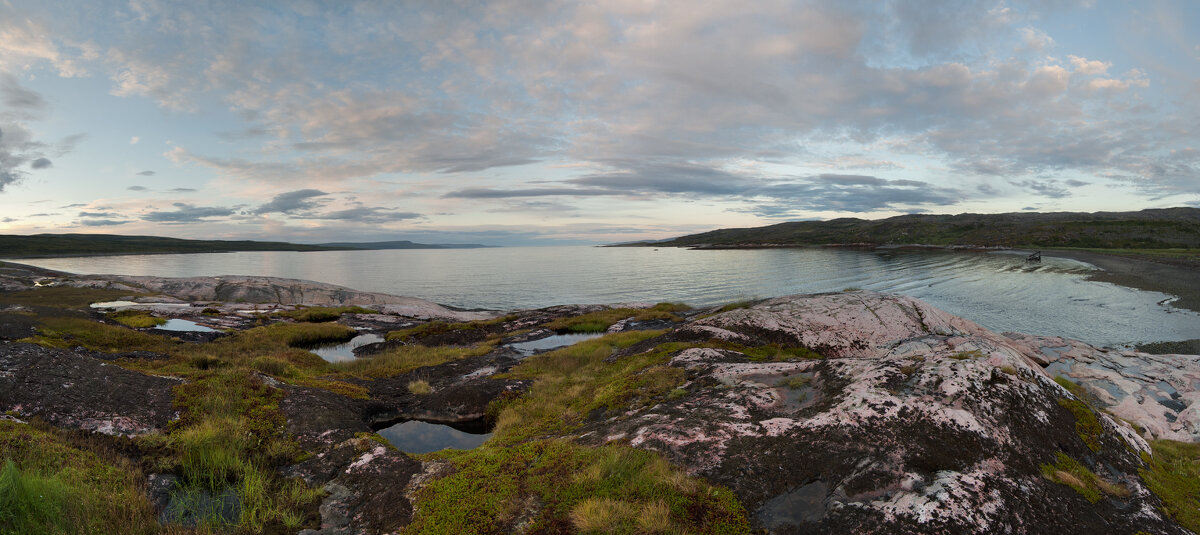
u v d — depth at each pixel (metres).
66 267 145.38
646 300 70.25
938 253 163.75
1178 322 39.38
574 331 37.31
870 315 22.73
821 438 8.82
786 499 7.59
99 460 9.09
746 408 10.89
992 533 6.47
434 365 23.47
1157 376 15.53
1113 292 57.94
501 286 98.94
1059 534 6.63
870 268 106.50
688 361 17.16
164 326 34.62
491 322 43.53
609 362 20.64
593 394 15.20
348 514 8.32
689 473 8.36
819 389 11.41
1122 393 14.39
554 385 17.67
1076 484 7.62
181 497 8.59
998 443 8.30
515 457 9.61
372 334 39.44
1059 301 52.53
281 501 8.58
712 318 23.91
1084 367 16.92
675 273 114.50
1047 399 9.58
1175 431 11.57
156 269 147.25
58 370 11.81
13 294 49.44
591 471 8.44
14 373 11.13
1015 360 10.81
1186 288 58.22
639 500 7.57
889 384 10.23
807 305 23.81
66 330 23.38
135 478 8.82
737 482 8.02
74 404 10.91
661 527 6.82
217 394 13.02
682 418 10.63
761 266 123.25
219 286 60.84
